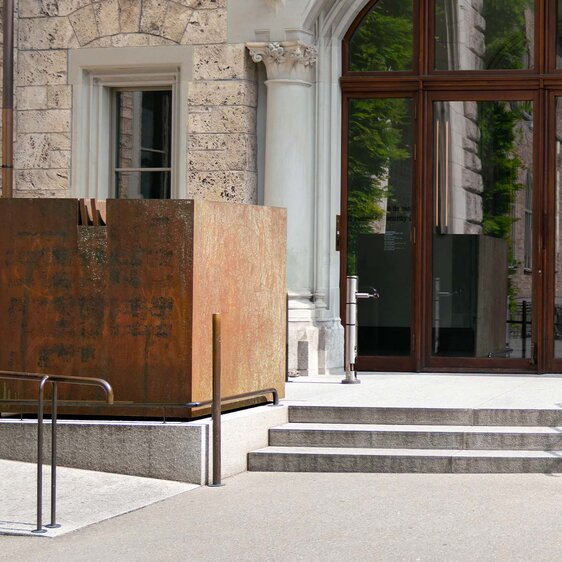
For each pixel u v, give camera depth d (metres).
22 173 16.41
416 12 15.87
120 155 16.52
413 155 15.91
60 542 8.70
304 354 15.32
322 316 15.66
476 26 15.80
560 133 15.67
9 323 11.48
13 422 11.27
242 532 8.94
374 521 9.23
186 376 11.09
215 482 10.71
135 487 10.48
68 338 11.34
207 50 15.73
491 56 15.77
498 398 12.92
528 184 15.73
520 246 15.74
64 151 16.28
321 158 15.74
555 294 15.73
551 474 11.13
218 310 11.52
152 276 11.15
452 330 15.94
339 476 11.13
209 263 11.34
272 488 10.57
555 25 15.68
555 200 15.69
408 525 9.09
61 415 11.51
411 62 15.92
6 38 15.88
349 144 16.05
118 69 16.25
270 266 12.52
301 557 8.21
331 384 14.38
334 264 15.87
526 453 11.38
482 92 15.77
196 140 15.78
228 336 11.69
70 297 11.34
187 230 11.08
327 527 9.06
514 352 15.81
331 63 15.80
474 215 15.86
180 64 15.84
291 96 15.56
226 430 11.08
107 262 11.25
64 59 16.28
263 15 15.52
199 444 10.69
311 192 15.76
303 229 15.66
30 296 11.43
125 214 11.20
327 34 15.80
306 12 15.38
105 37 16.12
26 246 11.42
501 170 15.78
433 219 15.94
